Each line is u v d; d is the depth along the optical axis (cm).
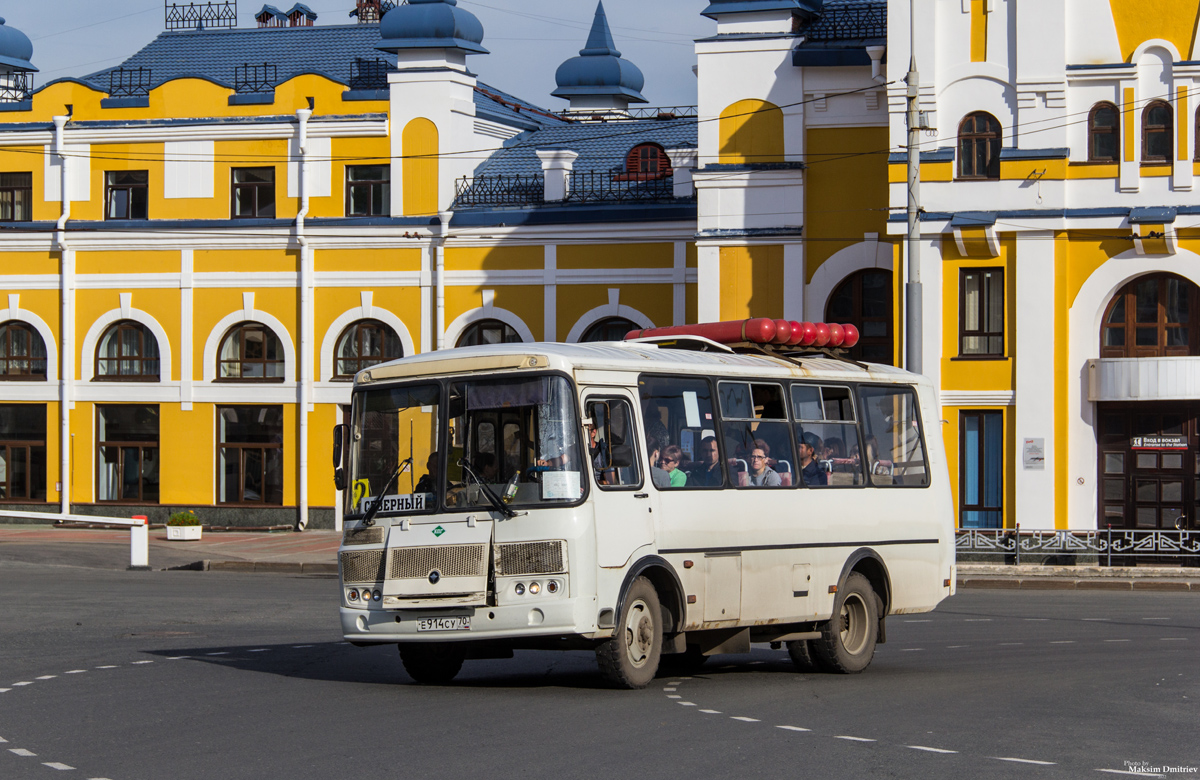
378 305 3756
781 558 1423
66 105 3894
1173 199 3008
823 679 1406
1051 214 3030
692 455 1348
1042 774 908
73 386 3891
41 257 3909
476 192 3772
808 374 1514
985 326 3097
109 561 3028
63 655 1509
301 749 976
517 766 920
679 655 1566
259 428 3816
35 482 3922
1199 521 3041
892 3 3106
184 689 1265
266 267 3809
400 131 3750
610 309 3634
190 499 3831
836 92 3341
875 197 3331
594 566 1216
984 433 3100
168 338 3850
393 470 1282
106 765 924
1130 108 3022
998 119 3066
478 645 1288
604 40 5375
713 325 1565
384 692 1253
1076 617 2077
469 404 1260
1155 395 2958
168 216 3853
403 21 3756
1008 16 3066
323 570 2970
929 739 1029
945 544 1664
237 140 3819
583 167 3906
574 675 1413
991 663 1536
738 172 3381
